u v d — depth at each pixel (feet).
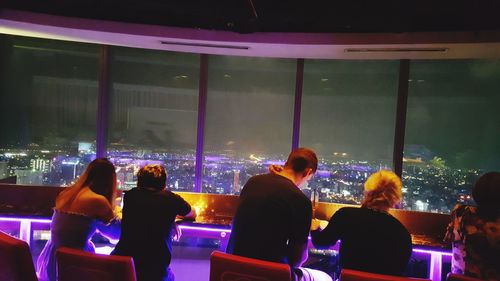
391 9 9.53
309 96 14.25
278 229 7.20
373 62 13.83
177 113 14.53
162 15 11.48
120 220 9.19
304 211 7.29
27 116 14.07
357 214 7.02
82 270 6.43
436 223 11.32
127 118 14.42
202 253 14.30
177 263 13.71
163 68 14.44
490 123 13.04
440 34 10.43
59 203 8.96
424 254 10.41
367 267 6.79
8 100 13.96
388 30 10.86
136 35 11.61
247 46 12.12
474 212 7.06
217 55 14.40
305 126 14.32
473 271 6.84
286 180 7.57
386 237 6.72
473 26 10.14
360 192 13.99
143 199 8.23
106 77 14.12
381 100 13.82
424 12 9.56
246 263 6.01
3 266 6.21
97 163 9.36
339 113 14.12
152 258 7.96
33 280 6.31
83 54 14.15
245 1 9.57
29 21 11.01
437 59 13.26
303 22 11.02
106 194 9.29
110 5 10.79
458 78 13.24
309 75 14.21
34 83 14.05
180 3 9.74
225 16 10.13
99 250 10.84
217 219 11.64
